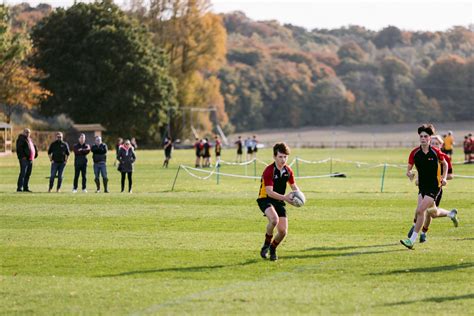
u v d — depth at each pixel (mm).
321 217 49625
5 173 101625
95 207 55344
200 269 32656
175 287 29328
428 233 42875
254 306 26391
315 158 163125
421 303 26688
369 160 151750
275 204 34656
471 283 29828
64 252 36688
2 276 31375
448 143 134125
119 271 32281
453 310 25781
